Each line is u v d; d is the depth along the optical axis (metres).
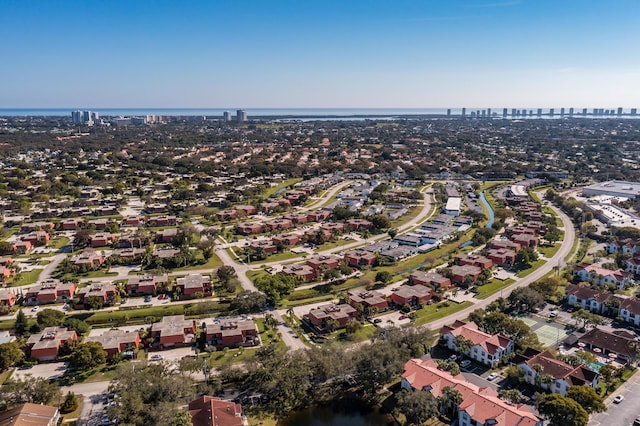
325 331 189.62
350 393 151.00
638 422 130.25
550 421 129.88
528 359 158.00
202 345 180.00
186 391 141.12
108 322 198.75
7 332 183.75
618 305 198.12
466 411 130.00
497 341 165.00
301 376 144.75
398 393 138.38
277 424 136.38
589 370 145.25
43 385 139.38
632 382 152.00
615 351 167.38
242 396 148.00
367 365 148.88
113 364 165.38
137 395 133.88
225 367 152.50
